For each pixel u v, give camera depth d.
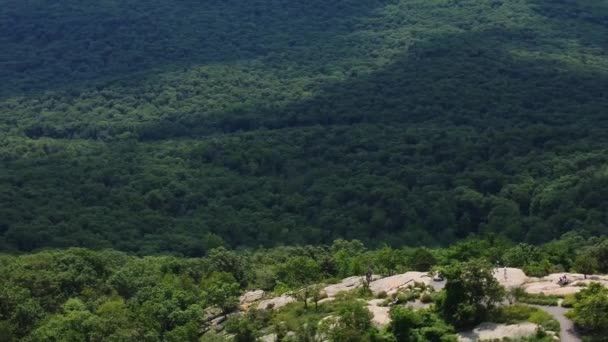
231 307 105.00
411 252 113.25
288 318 88.19
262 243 155.50
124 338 86.69
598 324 68.94
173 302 101.88
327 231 156.12
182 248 152.25
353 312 75.75
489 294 74.38
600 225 137.12
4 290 99.88
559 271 92.50
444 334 71.19
